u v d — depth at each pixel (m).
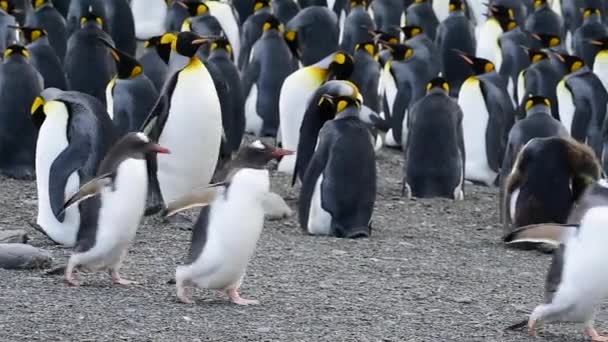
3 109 18.38
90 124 14.02
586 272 10.34
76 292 11.77
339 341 10.55
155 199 15.70
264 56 24.23
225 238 11.15
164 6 32.38
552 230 10.52
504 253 14.89
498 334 10.98
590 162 14.68
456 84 31.05
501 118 21.72
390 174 21.11
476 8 36.50
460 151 18.86
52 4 29.69
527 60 29.06
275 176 19.78
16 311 11.00
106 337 10.34
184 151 16.31
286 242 14.86
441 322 11.33
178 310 11.27
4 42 26.41
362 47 25.36
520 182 15.01
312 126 17.62
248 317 11.16
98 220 11.77
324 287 12.51
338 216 15.38
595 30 31.83
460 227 16.69
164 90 16.33
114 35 28.88
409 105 24.61
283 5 33.22
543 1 33.06
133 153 11.77
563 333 11.13
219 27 26.59
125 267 13.02
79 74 23.45
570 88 23.97
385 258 14.15
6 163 18.59
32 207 16.50
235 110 20.81
